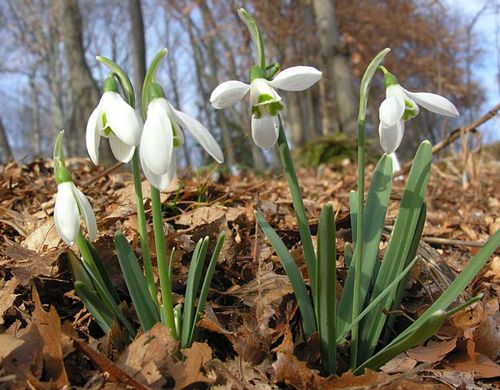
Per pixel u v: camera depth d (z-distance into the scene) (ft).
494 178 3.25
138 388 0.52
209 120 10.90
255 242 0.91
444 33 9.40
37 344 0.55
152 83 0.50
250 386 0.60
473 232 1.40
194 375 0.56
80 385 0.56
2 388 0.50
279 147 0.62
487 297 0.94
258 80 0.55
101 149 3.84
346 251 0.76
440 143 2.03
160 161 0.47
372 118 11.68
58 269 0.76
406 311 0.80
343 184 2.21
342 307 0.67
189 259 0.88
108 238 0.80
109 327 0.62
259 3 8.35
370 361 0.61
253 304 0.73
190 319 0.61
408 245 0.67
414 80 11.43
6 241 0.95
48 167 1.66
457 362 0.70
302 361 0.62
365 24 8.41
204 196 1.28
